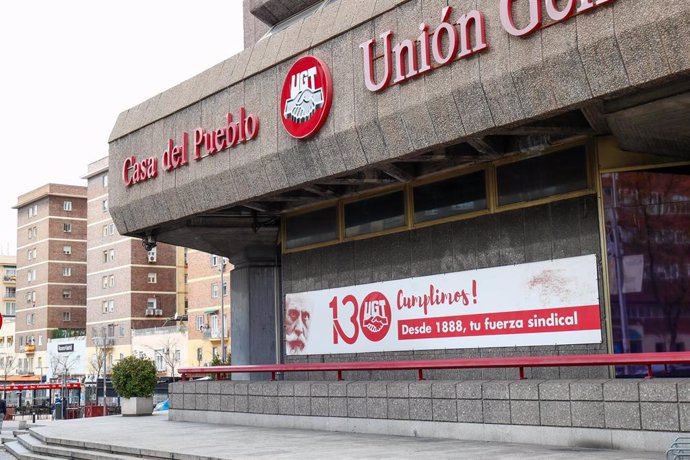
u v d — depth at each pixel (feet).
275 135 60.49
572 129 50.24
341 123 55.21
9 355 326.24
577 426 41.78
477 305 57.77
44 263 302.86
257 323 79.20
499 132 48.55
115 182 78.38
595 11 41.32
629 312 49.52
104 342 231.50
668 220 49.52
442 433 48.70
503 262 56.29
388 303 64.75
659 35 38.99
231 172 64.64
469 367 48.44
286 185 61.21
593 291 50.83
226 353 217.36
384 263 65.46
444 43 48.70
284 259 75.97
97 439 57.72
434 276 61.16
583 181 51.90
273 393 62.28
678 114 43.57
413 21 50.49
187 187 69.26
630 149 49.83
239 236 79.00
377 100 52.80
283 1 77.66
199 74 69.26
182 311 266.57
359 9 54.34
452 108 48.70
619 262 50.06
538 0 43.68
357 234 68.28
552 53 43.19
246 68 63.21
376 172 62.85
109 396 240.73
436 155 55.52
